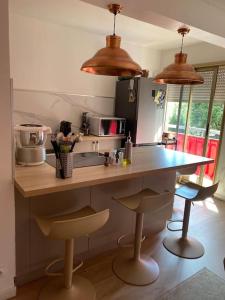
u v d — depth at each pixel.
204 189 2.13
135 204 1.99
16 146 1.90
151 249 2.41
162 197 1.82
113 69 1.87
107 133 3.87
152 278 1.99
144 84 3.89
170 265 2.19
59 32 3.54
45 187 1.50
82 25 3.48
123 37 3.92
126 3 1.85
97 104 4.18
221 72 3.83
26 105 3.47
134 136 4.02
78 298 1.75
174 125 4.69
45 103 3.63
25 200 1.73
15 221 1.72
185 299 1.82
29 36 3.30
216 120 3.97
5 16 1.39
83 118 3.99
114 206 2.27
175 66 2.09
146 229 2.63
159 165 2.19
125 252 2.29
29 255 1.85
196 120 4.29
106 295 1.82
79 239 2.11
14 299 1.74
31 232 1.81
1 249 1.67
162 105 4.22
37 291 1.82
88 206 1.95
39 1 2.69
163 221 2.78
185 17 2.18
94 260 2.20
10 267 1.73
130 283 1.94
